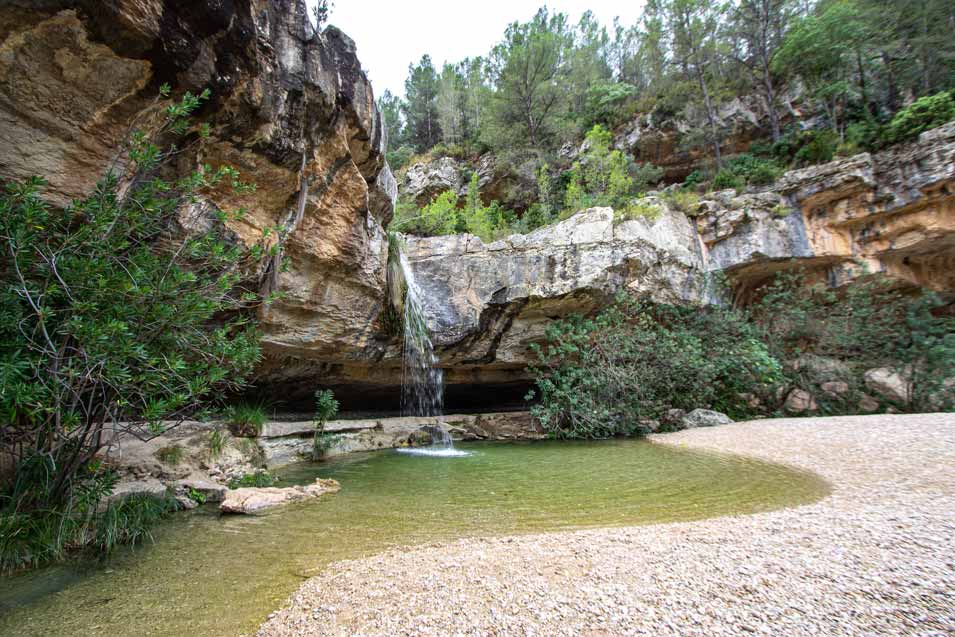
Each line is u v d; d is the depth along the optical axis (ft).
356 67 24.64
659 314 47.34
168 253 15.49
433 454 32.71
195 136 17.11
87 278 12.10
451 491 20.07
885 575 9.13
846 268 51.13
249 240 21.24
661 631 7.46
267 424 29.48
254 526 15.03
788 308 47.65
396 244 37.58
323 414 34.09
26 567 11.49
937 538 11.20
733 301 55.01
